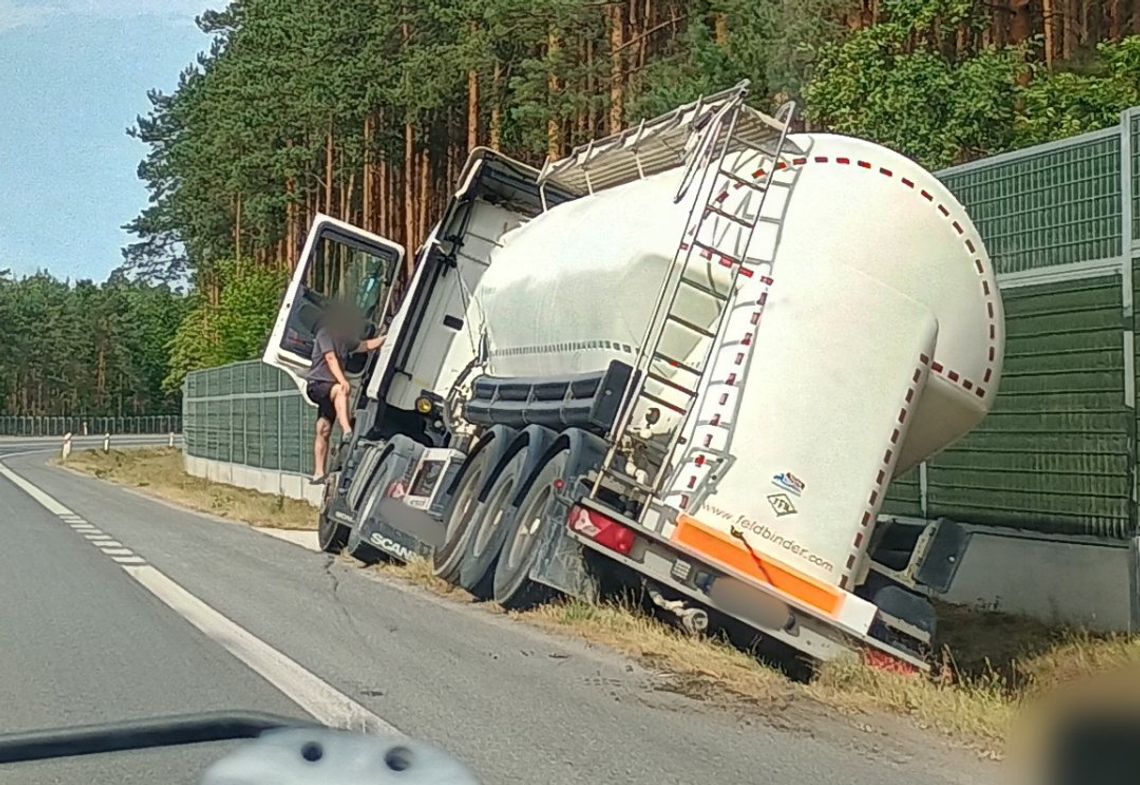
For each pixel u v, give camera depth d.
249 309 56.88
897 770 6.95
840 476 9.81
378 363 17.44
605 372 11.02
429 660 9.73
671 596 9.85
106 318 127.62
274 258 64.31
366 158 46.72
